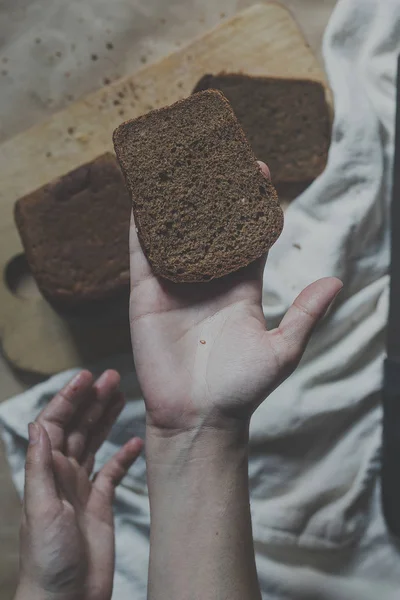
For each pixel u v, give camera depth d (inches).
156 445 19.0
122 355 24.6
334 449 24.5
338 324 24.5
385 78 25.0
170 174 18.8
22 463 24.8
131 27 26.1
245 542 18.7
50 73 26.1
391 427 24.1
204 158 18.8
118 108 24.8
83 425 23.1
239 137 18.8
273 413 24.3
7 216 24.5
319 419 24.4
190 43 24.9
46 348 24.5
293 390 24.3
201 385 18.5
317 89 24.2
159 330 19.0
